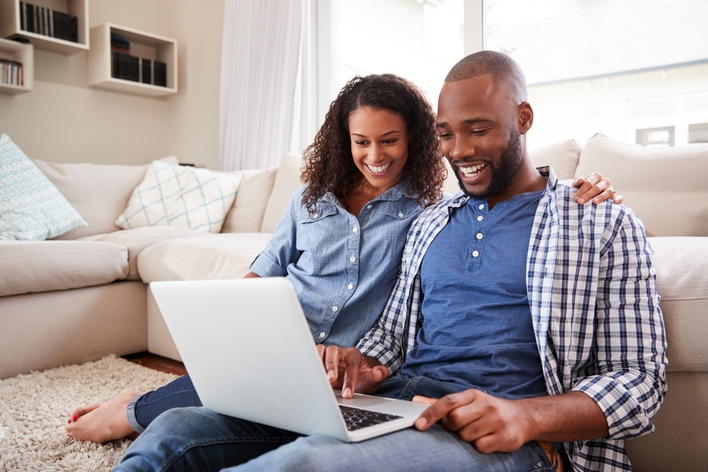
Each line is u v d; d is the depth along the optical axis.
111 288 2.34
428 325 1.08
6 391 1.82
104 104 4.02
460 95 1.01
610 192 0.98
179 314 0.82
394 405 0.85
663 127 4.56
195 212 2.95
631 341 0.89
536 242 0.98
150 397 1.24
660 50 4.39
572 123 5.18
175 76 4.13
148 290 2.42
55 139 3.79
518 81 1.03
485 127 1.00
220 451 0.85
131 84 3.89
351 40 3.63
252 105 3.59
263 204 2.95
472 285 1.02
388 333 1.19
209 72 4.09
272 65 3.47
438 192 1.31
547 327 0.91
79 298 2.23
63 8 3.75
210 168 4.13
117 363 2.20
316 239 1.29
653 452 1.14
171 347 2.31
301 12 3.34
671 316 1.11
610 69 4.79
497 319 0.98
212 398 0.88
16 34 3.37
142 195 3.04
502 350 0.94
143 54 4.20
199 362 0.85
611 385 0.83
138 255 2.39
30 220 2.65
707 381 1.09
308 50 3.44
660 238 1.33
